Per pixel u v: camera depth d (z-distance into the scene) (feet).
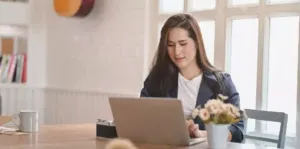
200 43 7.93
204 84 7.89
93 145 6.24
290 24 9.86
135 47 12.71
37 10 15.60
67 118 14.89
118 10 13.25
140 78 12.53
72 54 14.88
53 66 15.62
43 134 7.18
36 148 5.93
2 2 14.94
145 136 6.50
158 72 8.13
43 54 15.88
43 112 15.74
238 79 10.75
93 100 13.94
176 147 6.21
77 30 14.67
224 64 10.81
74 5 13.82
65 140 6.63
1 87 15.02
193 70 8.02
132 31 12.81
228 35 10.85
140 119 6.42
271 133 10.00
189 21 7.84
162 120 6.28
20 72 15.56
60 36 15.33
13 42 15.80
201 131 6.94
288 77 9.90
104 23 13.71
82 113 14.33
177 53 7.77
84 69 14.46
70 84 14.97
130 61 12.88
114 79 13.39
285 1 9.89
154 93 8.17
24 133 7.24
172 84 8.07
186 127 6.20
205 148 6.15
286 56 9.94
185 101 7.91
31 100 15.57
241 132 7.25
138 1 12.64
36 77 15.80
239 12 10.55
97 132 6.99
